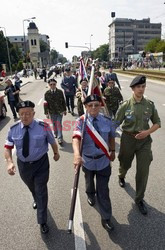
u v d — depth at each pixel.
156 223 3.38
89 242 3.07
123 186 4.33
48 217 3.57
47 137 3.19
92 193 3.71
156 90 17.61
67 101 10.23
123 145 3.57
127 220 3.45
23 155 3.06
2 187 4.52
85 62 8.16
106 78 8.87
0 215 3.67
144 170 3.45
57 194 4.18
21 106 2.92
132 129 3.37
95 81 4.01
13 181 4.75
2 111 10.23
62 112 6.61
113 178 4.67
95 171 3.24
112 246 3.00
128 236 3.15
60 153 6.06
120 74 40.12
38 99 15.36
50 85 6.45
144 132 3.23
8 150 3.12
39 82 29.97
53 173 5.00
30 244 3.09
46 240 3.14
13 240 3.16
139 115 3.31
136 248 2.96
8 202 4.01
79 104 6.90
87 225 3.37
